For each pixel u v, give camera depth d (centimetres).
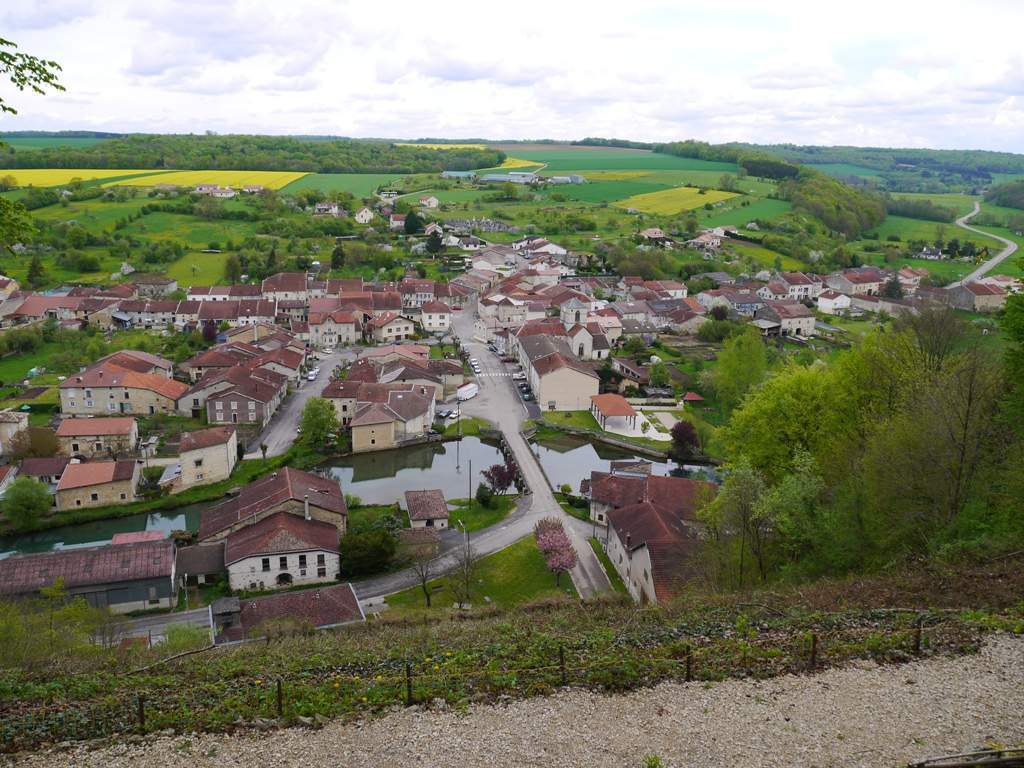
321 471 8475
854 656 2588
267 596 5459
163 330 13800
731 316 15725
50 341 12544
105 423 8581
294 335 13212
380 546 6003
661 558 4912
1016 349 3984
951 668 2473
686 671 2550
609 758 2172
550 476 8262
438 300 16038
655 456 8950
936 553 3294
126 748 2327
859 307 17838
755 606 3156
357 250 18700
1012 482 3541
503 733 2314
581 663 2698
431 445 9256
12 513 6969
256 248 18850
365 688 2639
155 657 3375
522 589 5684
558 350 11331
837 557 3719
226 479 8006
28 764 2255
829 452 4862
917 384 4678
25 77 2577
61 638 3891
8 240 2809
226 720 2455
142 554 5606
